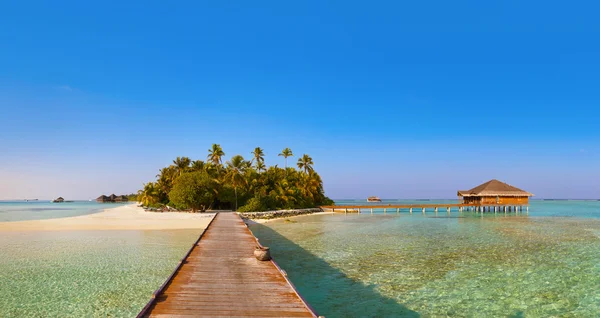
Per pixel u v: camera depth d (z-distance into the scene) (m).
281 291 10.45
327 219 55.22
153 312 8.53
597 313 11.74
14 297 13.02
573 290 14.25
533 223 47.50
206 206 63.59
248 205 59.75
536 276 16.42
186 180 58.84
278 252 22.97
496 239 29.34
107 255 20.97
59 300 12.72
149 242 26.33
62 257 20.31
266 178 69.62
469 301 12.96
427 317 11.42
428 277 16.30
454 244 26.39
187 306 9.02
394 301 12.99
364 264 19.12
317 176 84.56
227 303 9.30
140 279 15.60
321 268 18.17
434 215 68.75
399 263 19.36
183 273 12.63
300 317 8.37
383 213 76.50
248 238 22.45
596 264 18.92
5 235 30.12
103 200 193.62
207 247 18.73
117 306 12.12
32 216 59.75
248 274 12.52
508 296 13.54
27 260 19.45
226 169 70.00
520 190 76.06
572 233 34.06
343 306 12.45
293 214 63.84
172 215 51.88
